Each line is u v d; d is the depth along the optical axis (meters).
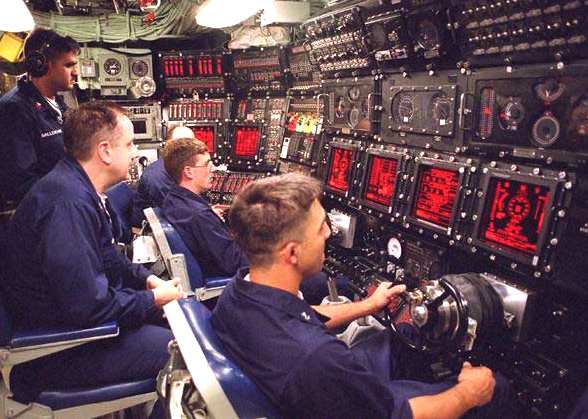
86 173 2.23
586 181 2.00
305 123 4.52
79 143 2.20
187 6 5.30
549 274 2.09
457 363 2.05
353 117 3.55
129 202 4.23
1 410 2.03
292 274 1.40
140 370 2.13
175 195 3.07
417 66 2.87
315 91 4.41
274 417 1.22
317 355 1.25
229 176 5.43
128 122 2.33
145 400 2.15
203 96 5.62
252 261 1.40
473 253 2.50
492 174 2.40
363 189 3.35
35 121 3.17
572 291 2.02
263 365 1.29
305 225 1.36
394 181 3.05
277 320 1.32
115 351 2.12
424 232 2.86
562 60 2.06
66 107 3.74
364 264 3.38
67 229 2.02
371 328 2.35
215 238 2.97
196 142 3.12
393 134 3.17
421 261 2.88
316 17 3.47
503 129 2.37
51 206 2.04
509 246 2.31
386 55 2.98
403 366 2.21
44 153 3.24
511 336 2.22
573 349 2.08
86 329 2.04
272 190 1.38
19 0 3.90
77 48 3.29
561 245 2.06
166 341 2.18
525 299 2.14
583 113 2.01
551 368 2.11
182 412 1.25
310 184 1.41
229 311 1.40
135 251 3.08
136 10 5.45
